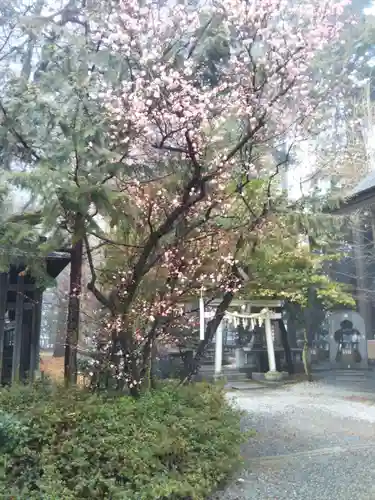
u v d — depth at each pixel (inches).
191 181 209.2
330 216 243.1
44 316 640.4
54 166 173.0
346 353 632.4
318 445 255.0
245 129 227.5
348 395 428.5
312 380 527.2
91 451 152.7
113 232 239.0
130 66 206.4
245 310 517.0
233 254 244.8
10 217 194.5
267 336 540.1
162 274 234.4
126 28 198.1
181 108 197.2
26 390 190.2
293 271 486.6
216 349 526.6
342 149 459.8
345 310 642.8
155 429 170.2
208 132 210.1
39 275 205.5
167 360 373.1
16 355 259.9
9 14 253.4
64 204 169.8
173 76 196.1
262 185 262.2
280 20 211.2
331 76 266.1
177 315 237.6
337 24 216.2
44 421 157.2
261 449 246.8
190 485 159.6
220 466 178.2
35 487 142.6
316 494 181.8
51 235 190.9
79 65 187.2
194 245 239.9
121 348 221.3
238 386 486.6
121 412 177.8
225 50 223.1
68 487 144.3
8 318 313.9
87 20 223.6
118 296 222.1
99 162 183.8
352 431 288.2
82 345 249.1
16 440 149.0
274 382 513.7
